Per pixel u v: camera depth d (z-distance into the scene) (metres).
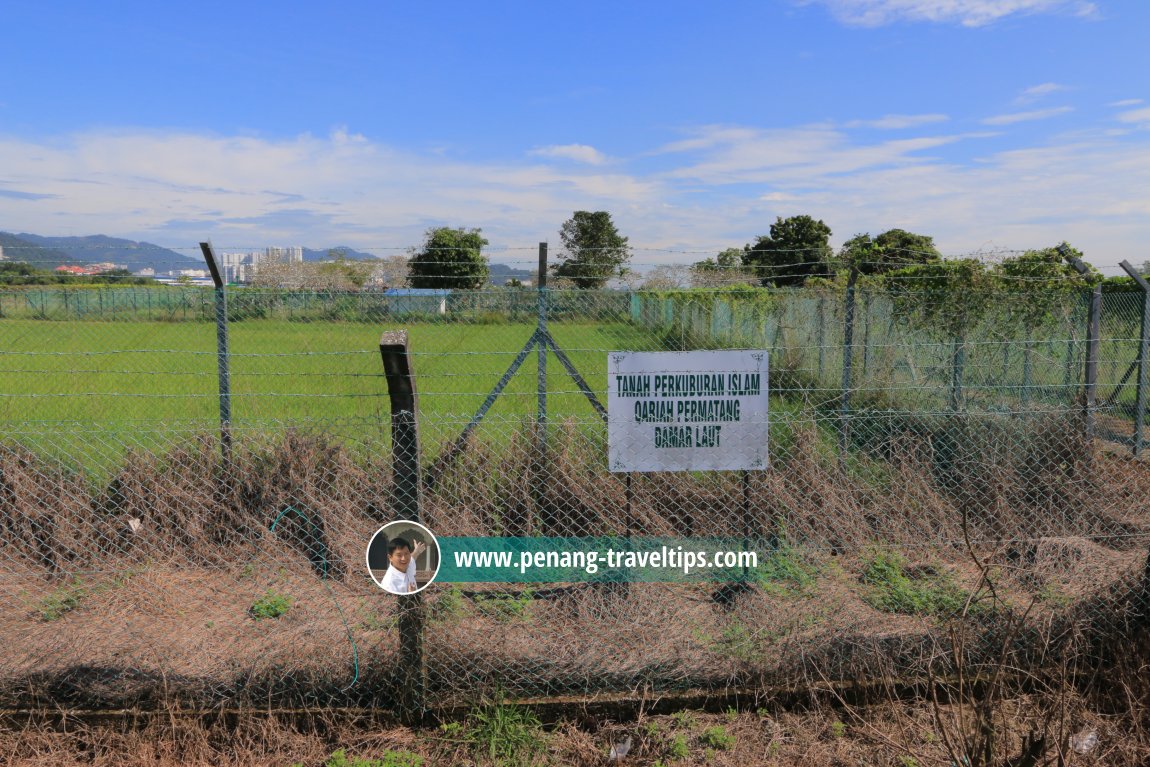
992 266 8.41
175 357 12.03
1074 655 4.08
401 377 3.66
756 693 3.90
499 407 8.06
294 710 3.74
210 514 5.46
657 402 4.34
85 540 5.16
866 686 3.93
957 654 3.30
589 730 3.78
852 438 6.54
